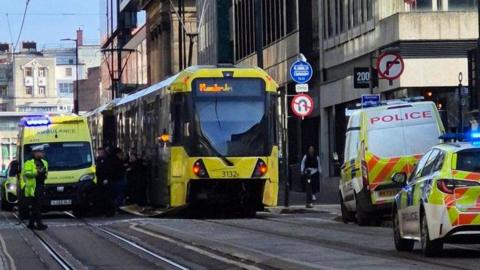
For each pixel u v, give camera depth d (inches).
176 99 1535.4
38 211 1405.0
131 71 5349.4
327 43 2353.6
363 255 885.2
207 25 3732.8
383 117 1251.8
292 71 1694.1
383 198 1240.8
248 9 3120.1
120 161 1790.1
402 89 1888.5
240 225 1363.2
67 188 1715.1
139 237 1226.0
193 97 1517.0
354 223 1390.3
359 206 1284.4
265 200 1528.1
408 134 1245.7
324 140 2397.9
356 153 1295.5
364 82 1652.3
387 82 1953.7
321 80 2402.8
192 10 4217.5
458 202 810.8
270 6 2834.6
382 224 1320.1
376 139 1249.4
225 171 1504.7
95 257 991.0
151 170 1765.5
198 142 1507.1
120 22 5260.8
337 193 2262.6
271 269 807.7
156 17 4498.0
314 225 1352.1
